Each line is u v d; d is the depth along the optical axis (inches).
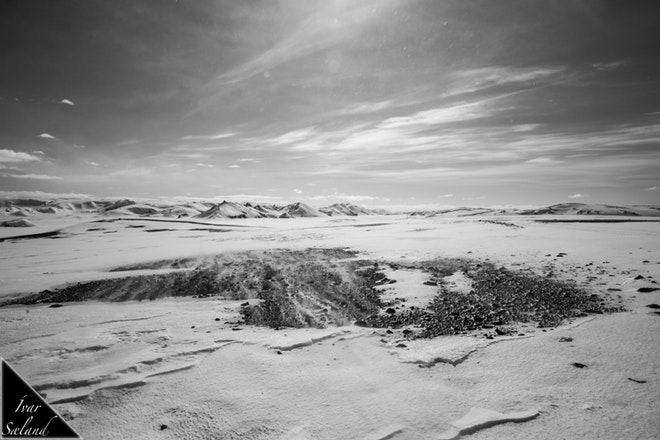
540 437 170.6
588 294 418.0
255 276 671.8
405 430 180.4
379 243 1007.6
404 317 393.1
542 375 230.8
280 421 194.4
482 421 183.6
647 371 226.8
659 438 163.3
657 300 371.2
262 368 262.8
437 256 728.3
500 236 1015.0
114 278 669.9
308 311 446.6
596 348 266.7
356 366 261.9
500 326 340.5
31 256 1095.6
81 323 393.7
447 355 267.3
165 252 1012.5
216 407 211.6
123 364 273.9
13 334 355.6
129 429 195.0
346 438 176.9
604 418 181.3
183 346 312.3
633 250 658.8
